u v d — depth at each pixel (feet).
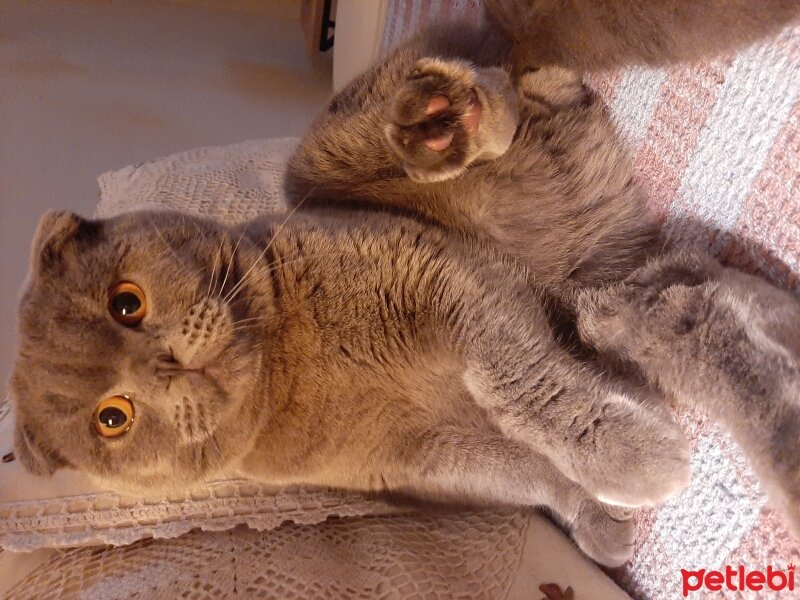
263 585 0.97
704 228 0.92
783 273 0.82
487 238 1.05
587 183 1.04
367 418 1.00
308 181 1.12
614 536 1.01
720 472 0.91
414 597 0.96
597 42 0.92
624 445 0.82
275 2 3.64
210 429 0.94
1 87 2.56
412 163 0.89
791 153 0.79
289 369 0.98
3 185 2.21
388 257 0.95
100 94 2.73
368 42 2.14
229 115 2.85
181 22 3.31
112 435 0.95
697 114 0.90
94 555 1.07
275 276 0.97
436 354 0.94
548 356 0.89
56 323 0.90
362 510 1.14
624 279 0.97
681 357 0.84
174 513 1.11
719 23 0.78
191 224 0.99
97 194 2.31
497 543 1.08
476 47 1.07
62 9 3.08
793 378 0.74
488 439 1.02
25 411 0.97
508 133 0.93
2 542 1.07
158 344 0.91
